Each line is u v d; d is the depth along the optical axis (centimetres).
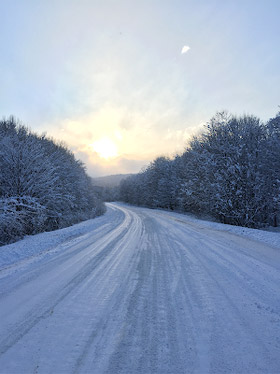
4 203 1114
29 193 1335
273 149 1716
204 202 2133
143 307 312
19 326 265
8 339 238
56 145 2467
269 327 259
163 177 4328
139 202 6562
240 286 389
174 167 3947
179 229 1247
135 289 380
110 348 221
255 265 518
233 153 1828
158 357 207
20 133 1616
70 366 195
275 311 298
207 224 1510
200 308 307
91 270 498
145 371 189
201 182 2177
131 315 289
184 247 738
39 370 191
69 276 459
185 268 500
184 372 188
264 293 359
